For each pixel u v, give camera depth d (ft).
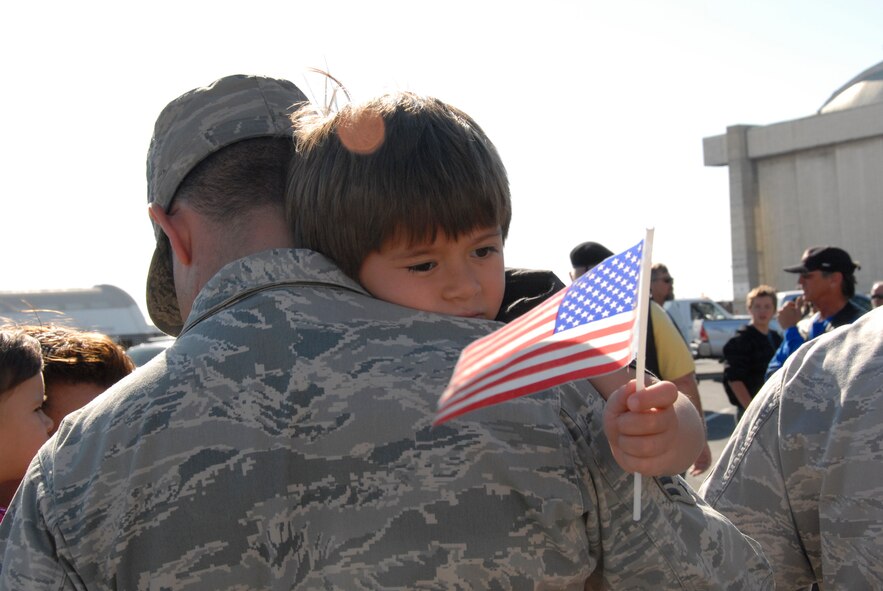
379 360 4.02
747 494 6.18
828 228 142.72
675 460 3.84
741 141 148.05
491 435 3.93
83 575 3.92
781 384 6.18
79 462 4.08
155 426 3.98
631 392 3.78
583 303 3.65
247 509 3.84
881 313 6.03
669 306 80.33
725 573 4.29
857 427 5.70
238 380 4.00
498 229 4.37
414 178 4.10
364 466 3.87
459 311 4.33
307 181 4.42
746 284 146.92
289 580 3.82
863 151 139.64
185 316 5.15
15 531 4.08
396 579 3.77
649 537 4.10
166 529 3.86
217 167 4.79
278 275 4.27
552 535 3.92
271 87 4.96
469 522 3.84
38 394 7.47
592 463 4.13
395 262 4.26
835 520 5.71
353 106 4.39
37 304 53.62
